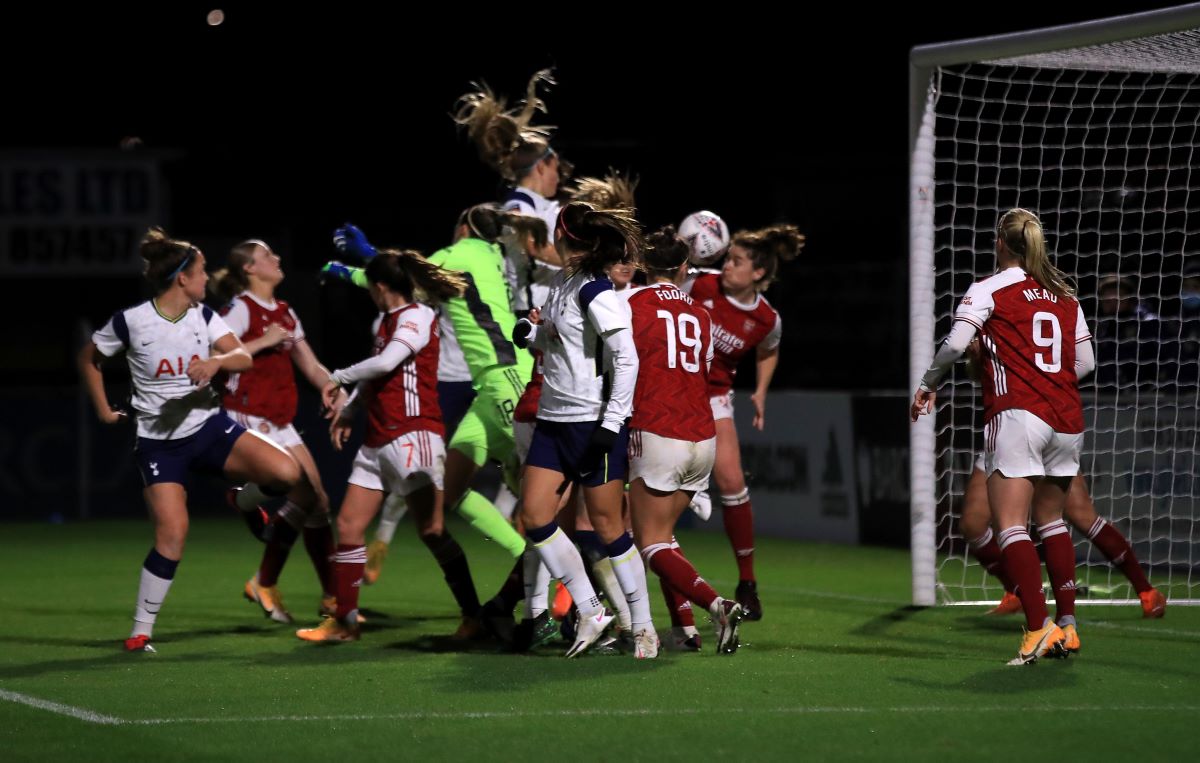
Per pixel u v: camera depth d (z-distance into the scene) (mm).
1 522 35594
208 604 20672
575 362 14359
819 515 30438
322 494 18766
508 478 17797
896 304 39750
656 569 15000
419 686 13586
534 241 16672
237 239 45406
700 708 12406
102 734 11555
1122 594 21562
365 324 44125
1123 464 25047
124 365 45438
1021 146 21953
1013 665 14547
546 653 15742
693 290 18453
